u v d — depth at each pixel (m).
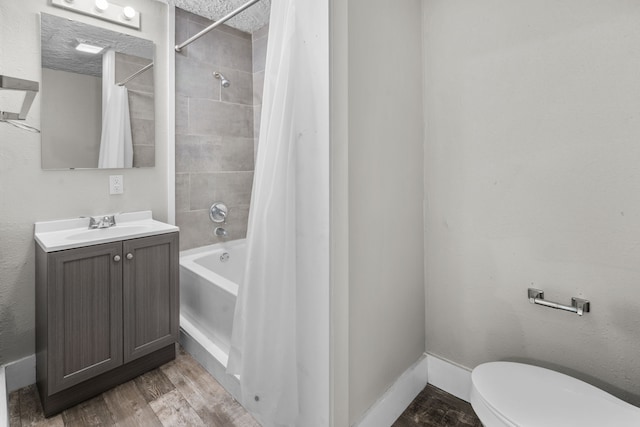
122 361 1.73
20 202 1.76
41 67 1.78
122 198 2.15
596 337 1.31
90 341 1.62
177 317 1.96
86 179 1.99
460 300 1.68
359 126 1.32
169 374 1.86
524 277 1.47
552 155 1.37
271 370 1.29
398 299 1.60
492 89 1.51
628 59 1.20
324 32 1.16
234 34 2.72
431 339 1.81
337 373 1.23
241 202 2.84
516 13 1.43
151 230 1.86
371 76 1.37
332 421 1.21
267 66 1.37
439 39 1.67
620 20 1.21
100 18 1.99
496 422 1.09
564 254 1.37
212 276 2.07
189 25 2.44
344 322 1.26
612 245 1.26
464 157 1.62
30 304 1.80
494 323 1.57
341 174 1.22
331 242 1.19
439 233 1.73
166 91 2.32
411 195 1.67
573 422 1.02
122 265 1.71
